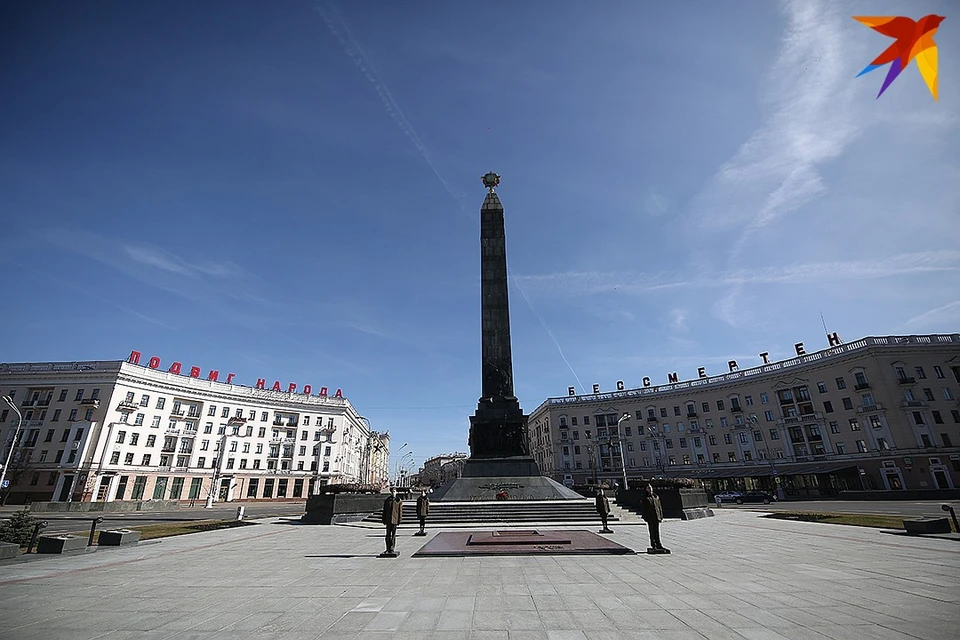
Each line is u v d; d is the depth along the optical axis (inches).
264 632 227.8
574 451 2992.1
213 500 2175.2
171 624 240.2
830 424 2160.4
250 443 2637.8
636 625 231.5
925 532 545.6
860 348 2081.7
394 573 368.8
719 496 1817.2
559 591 301.4
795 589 297.4
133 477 2162.9
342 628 232.5
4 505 1911.9
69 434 2078.0
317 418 2918.3
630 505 952.3
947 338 2084.2
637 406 2896.2
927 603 261.6
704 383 2674.7
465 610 261.4
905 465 1888.5
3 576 365.7
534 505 844.6
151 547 540.1
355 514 902.4
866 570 354.6
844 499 1754.4
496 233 1221.7
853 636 211.5
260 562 427.8
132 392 2214.6
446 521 776.3
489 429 1058.1
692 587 307.1
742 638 211.2
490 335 1136.2
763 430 2413.9
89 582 342.3
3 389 2192.4
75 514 1395.2
